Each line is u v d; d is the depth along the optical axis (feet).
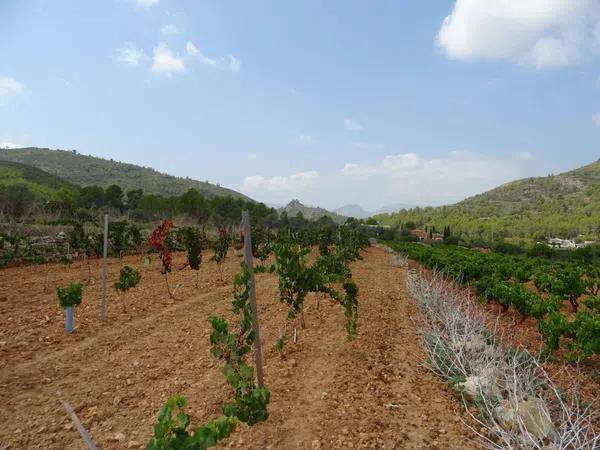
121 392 17.72
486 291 39.34
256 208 233.96
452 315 24.99
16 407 16.14
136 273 35.17
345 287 26.96
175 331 27.12
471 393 17.63
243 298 17.48
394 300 42.75
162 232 38.01
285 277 25.09
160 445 8.88
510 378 16.52
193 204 171.73
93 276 47.16
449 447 14.15
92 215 109.29
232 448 13.67
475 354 20.42
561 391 18.30
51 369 20.07
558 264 87.45
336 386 19.01
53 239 68.69
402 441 14.43
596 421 16.40
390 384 19.66
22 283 41.37
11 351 22.13
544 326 25.54
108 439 13.87
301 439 14.35
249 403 12.69
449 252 94.32
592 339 22.38
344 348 24.77
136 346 23.91
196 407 16.35
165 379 19.22
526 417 14.51
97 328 27.09
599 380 21.63
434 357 22.07
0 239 53.31
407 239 274.57
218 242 54.60
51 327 26.71
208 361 21.54
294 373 20.65
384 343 26.27
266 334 27.53
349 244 83.51
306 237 116.98
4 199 94.79
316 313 33.99
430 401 17.89
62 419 15.24
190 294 39.50
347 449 13.83
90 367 20.54
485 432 15.06
